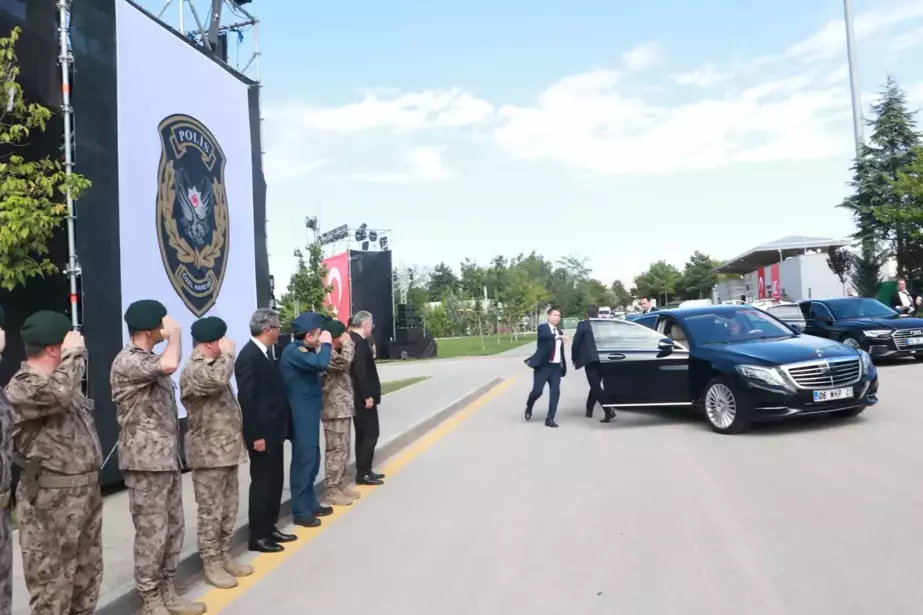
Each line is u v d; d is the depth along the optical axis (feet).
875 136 123.34
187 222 29.60
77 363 11.96
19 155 22.59
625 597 14.43
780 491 21.68
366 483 26.30
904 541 16.70
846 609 13.30
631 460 27.66
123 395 14.11
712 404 32.71
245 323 34.14
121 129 25.99
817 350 31.53
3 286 20.88
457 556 17.56
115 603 14.61
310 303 73.82
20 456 12.00
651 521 19.47
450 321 215.31
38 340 11.51
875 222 119.24
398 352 110.01
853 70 89.20
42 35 23.62
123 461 14.21
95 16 25.22
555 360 37.86
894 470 23.32
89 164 24.61
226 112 33.42
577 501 22.00
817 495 20.99
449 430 38.32
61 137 23.90
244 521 20.68
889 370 51.67
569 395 52.65
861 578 14.70
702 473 24.70
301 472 21.35
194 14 36.55
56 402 11.57
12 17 22.81
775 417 30.19
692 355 33.94
